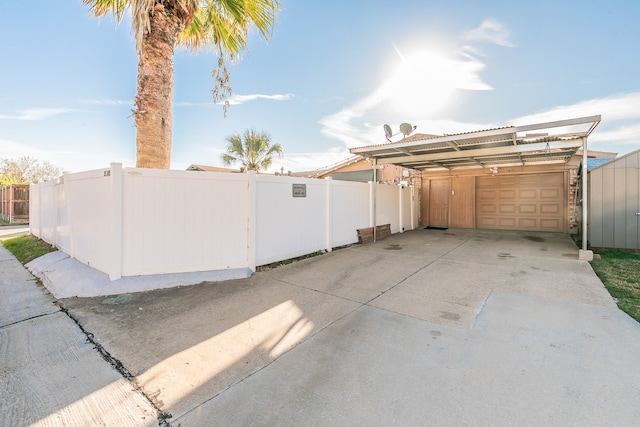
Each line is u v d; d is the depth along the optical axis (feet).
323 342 9.57
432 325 10.69
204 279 16.34
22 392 7.20
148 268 15.87
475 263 20.51
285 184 21.40
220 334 10.25
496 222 40.60
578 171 32.60
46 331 10.61
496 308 12.16
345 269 19.10
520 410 6.26
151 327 10.85
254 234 18.63
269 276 17.51
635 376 7.39
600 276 16.62
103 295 14.15
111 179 15.06
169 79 18.53
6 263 22.08
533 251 24.70
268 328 10.68
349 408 6.45
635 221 23.13
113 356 8.87
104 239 15.87
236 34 22.40
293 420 6.11
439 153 28.91
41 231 29.01
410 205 42.11
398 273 18.03
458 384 7.22
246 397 6.91
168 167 18.69
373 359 8.48
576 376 7.44
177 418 6.25
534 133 22.34
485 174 40.93
